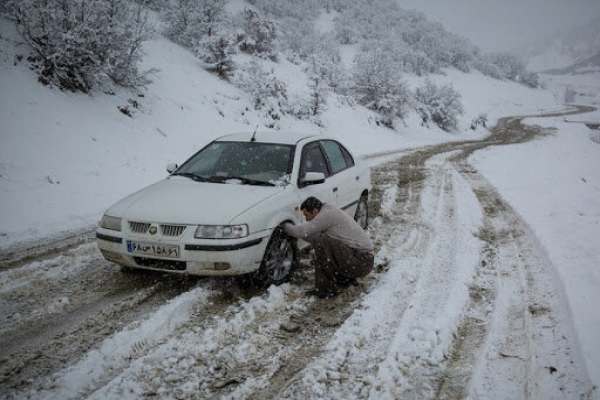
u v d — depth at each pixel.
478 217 7.60
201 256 3.93
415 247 5.88
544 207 8.07
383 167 14.06
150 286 4.39
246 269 4.09
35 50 10.27
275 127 16.06
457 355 3.33
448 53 55.00
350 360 3.23
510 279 4.81
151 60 15.20
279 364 3.16
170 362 3.12
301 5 45.84
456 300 4.16
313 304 4.16
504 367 3.17
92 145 9.12
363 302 4.12
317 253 4.24
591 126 38.53
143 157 9.77
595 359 3.14
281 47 28.88
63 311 3.87
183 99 13.78
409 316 3.85
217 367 3.10
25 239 5.79
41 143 8.34
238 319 3.73
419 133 27.36
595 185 10.75
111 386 2.83
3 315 3.78
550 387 2.93
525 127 36.72
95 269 4.84
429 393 2.88
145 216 4.13
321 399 2.79
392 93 26.09
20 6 9.80
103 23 10.73
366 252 4.36
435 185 10.80
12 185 7.12
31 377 2.95
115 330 3.57
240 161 5.13
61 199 7.26
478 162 15.69
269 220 4.28
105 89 11.29
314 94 19.72
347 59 38.91
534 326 3.76
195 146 11.52
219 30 18.92
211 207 4.20
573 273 4.71
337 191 5.66
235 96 16.47
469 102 44.84
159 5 21.73
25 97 9.12
